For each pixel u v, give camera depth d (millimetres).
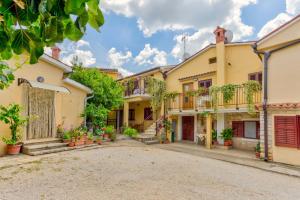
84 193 5004
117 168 7312
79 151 9969
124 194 5035
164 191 5332
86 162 7871
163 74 17078
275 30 9391
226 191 5539
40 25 1073
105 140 13742
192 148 12742
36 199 4574
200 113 13914
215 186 5895
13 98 8656
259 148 10188
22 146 8719
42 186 5328
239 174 7285
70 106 11750
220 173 7285
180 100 15328
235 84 11711
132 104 21141
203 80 14500
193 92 14125
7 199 4512
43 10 954
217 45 13578
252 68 12195
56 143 10000
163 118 15891
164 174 6828
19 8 991
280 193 5586
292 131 8703
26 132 9266
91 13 1052
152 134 16312
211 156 10406
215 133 13586
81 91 12531
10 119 8359
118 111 21016
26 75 9172
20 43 1105
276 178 6988
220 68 13258
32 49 1132
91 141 11844
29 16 1011
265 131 9445
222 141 13109
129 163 8094
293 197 5328
